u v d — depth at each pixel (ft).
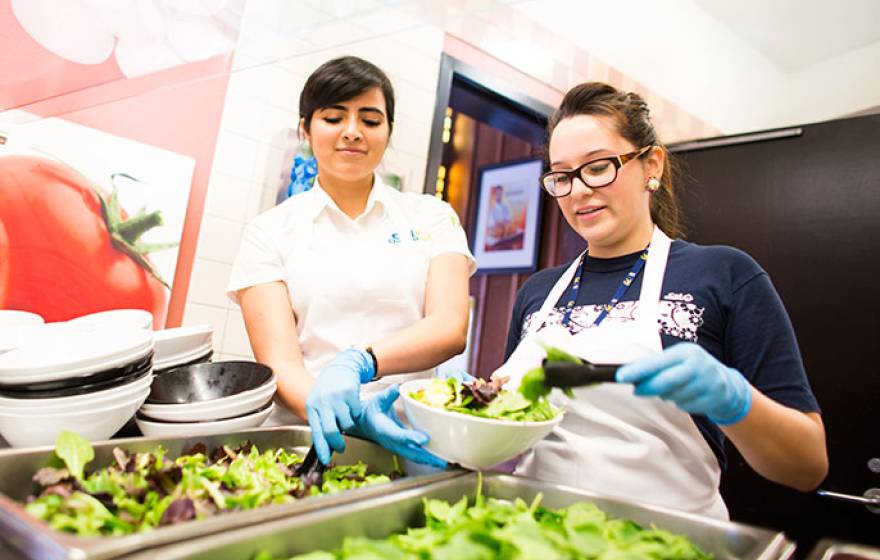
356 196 4.78
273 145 6.61
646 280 3.53
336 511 2.11
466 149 12.94
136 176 5.74
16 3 4.02
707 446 3.19
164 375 3.51
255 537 1.85
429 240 4.81
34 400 2.70
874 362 6.33
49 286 5.31
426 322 4.00
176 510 2.14
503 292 11.55
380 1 3.34
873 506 5.88
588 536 2.09
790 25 10.79
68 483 2.31
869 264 6.57
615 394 3.14
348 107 4.19
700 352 2.37
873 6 9.75
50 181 5.30
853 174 6.88
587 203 3.54
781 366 2.97
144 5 3.57
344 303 4.42
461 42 7.96
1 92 4.24
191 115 6.07
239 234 6.39
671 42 10.44
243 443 3.13
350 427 3.03
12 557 1.67
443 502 2.43
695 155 8.17
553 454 3.26
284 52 3.60
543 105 8.77
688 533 2.32
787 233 7.24
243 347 6.43
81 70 3.98
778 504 6.67
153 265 5.82
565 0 8.99
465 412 2.77
